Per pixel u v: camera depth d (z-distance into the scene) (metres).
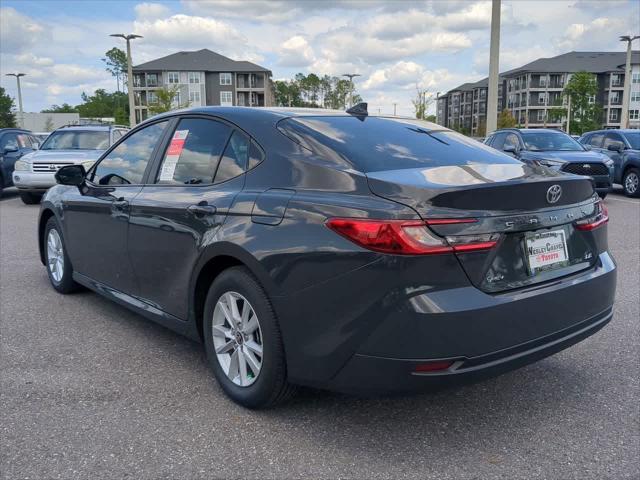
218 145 3.67
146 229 3.92
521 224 2.84
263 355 3.08
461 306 2.60
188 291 3.61
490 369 2.73
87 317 4.93
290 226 2.92
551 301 2.92
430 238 2.58
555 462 2.81
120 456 2.84
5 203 14.25
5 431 3.06
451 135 3.95
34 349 4.20
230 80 103.44
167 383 3.65
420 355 2.58
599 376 3.77
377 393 2.72
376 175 2.89
